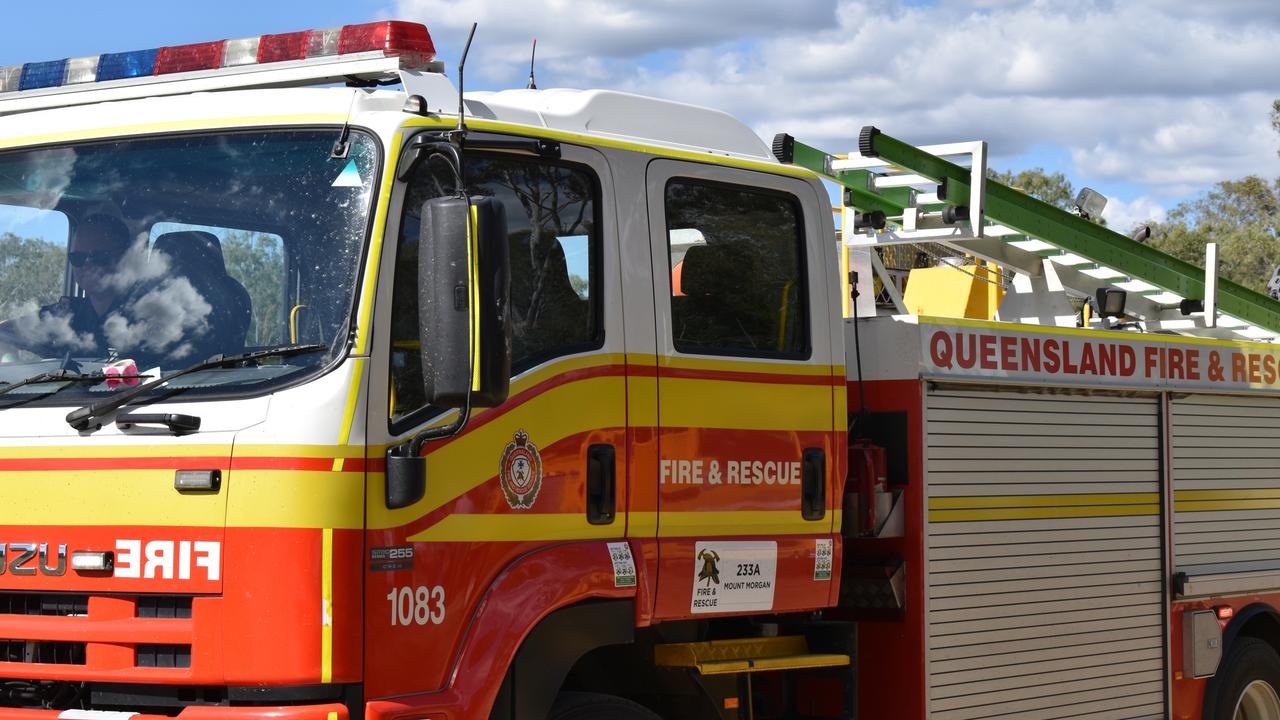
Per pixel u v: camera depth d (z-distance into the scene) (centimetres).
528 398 482
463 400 412
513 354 484
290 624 418
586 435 500
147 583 430
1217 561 792
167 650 430
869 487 611
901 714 622
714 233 559
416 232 459
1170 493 760
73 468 443
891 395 634
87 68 553
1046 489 689
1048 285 880
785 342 576
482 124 486
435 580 448
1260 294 977
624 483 509
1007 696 661
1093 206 878
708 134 578
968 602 644
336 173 457
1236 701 803
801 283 585
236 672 419
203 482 423
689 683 555
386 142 455
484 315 412
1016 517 671
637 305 523
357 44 507
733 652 563
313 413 425
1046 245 870
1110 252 888
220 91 530
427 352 417
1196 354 782
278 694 418
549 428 488
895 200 816
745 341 561
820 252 593
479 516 462
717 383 543
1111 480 727
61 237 483
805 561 566
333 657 420
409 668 439
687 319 541
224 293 457
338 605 421
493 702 457
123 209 479
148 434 435
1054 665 687
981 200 757
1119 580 728
